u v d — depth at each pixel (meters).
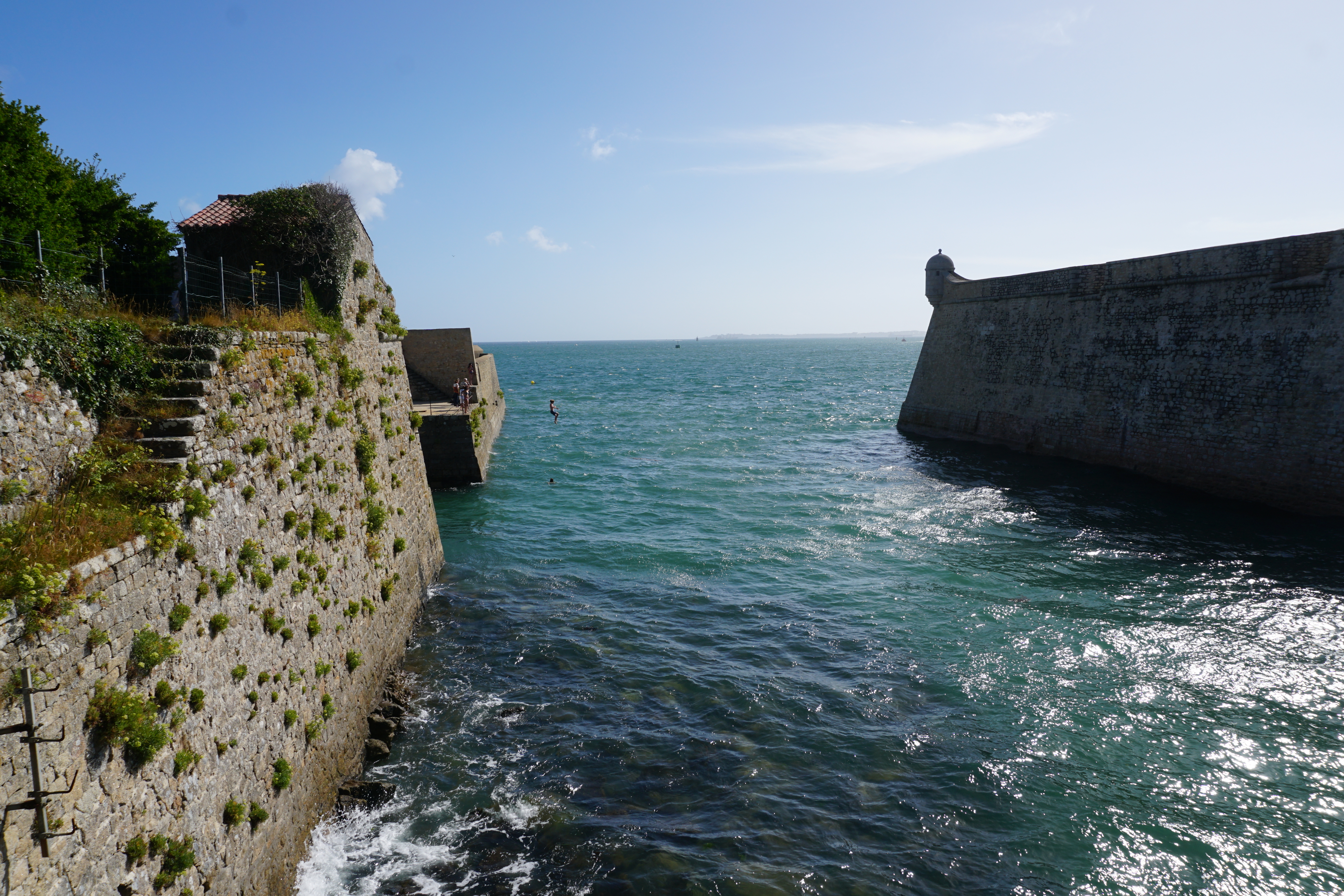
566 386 106.00
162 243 18.61
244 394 11.10
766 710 15.08
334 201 17.88
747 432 54.84
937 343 49.22
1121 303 34.25
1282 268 27.16
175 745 8.07
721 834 11.57
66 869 6.41
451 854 11.11
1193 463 30.20
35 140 15.70
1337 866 10.84
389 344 21.36
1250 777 12.83
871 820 11.92
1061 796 12.44
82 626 6.89
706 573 23.19
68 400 8.66
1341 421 25.06
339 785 12.30
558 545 26.20
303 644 11.87
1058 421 37.56
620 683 16.22
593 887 10.49
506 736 14.21
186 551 8.77
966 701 15.38
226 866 8.70
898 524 28.23
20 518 7.39
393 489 18.70
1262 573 21.64
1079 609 19.70
